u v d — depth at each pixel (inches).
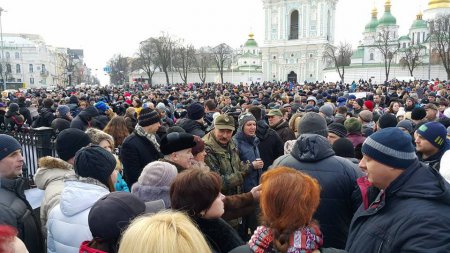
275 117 264.4
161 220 71.7
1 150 127.9
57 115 379.2
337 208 126.6
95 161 121.8
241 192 178.2
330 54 3373.5
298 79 3572.8
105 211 90.7
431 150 164.1
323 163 131.2
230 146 178.7
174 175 126.3
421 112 287.3
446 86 1206.9
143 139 193.0
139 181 127.3
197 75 3818.9
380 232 89.5
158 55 3575.3
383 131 95.2
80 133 155.0
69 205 114.7
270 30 3678.6
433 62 2632.9
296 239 78.2
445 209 83.3
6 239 68.2
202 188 98.0
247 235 168.6
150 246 66.3
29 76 3860.7
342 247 127.0
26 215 123.0
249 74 3720.5
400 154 91.0
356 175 129.8
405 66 2701.8
